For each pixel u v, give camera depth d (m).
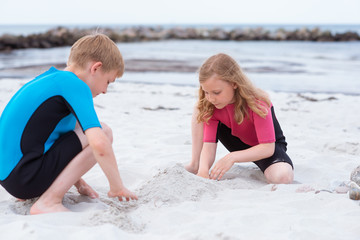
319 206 2.19
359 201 2.22
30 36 24.27
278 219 1.96
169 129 4.84
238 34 32.84
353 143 4.04
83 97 2.09
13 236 1.63
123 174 2.92
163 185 2.41
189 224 1.90
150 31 34.41
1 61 14.20
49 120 2.11
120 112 5.96
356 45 25.81
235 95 2.76
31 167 2.07
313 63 14.02
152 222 1.99
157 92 8.00
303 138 4.46
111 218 1.89
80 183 2.43
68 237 1.67
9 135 2.09
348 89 8.66
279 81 9.73
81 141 2.16
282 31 33.91
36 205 2.12
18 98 2.13
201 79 2.62
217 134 3.13
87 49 2.17
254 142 3.03
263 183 2.86
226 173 3.06
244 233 1.78
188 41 30.52
